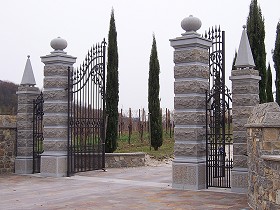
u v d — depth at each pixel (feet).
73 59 46.29
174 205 27.96
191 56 36.22
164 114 99.55
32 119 48.32
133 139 82.12
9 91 111.86
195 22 36.37
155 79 72.74
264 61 54.03
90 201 29.73
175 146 36.47
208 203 28.66
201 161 35.55
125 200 30.04
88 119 47.50
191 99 35.99
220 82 35.58
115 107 62.28
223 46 36.09
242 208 26.68
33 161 47.32
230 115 37.68
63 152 44.86
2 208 27.66
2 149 47.29
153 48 74.02
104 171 49.57
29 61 49.49
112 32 63.41
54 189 35.83
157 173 48.11
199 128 35.91
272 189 21.95
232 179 33.50
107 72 62.80
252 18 54.34
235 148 33.63
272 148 23.39
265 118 23.63
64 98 45.37
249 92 33.30
